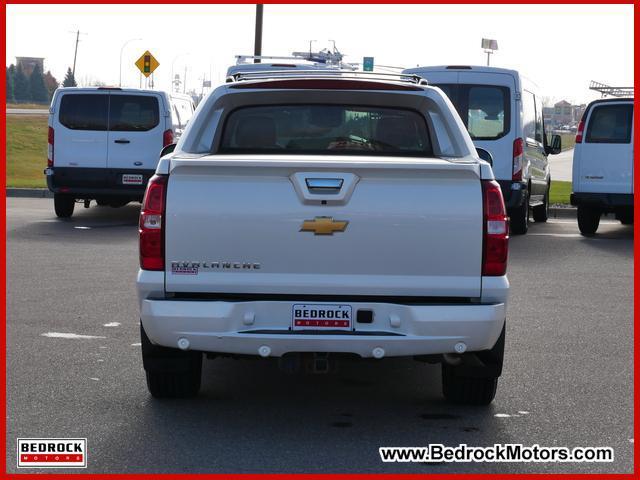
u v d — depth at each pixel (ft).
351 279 18.43
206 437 18.69
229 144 22.39
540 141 63.21
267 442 18.42
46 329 28.50
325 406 21.07
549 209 72.59
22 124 204.85
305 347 18.37
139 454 17.62
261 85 21.93
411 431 19.31
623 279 40.65
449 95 54.75
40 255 44.70
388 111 22.77
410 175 18.33
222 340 18.43
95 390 21.98
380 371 24.52
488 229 18.40
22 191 81.00
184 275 18.52
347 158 19.58
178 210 18.44
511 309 33.30
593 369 24.73
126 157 60.70
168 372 20.47
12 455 17.51
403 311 18.38
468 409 21.01
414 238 18.37
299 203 18.35
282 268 18.43
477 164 18.48
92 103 60.90
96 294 34.53
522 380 23.54
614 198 56.75
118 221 61.57
